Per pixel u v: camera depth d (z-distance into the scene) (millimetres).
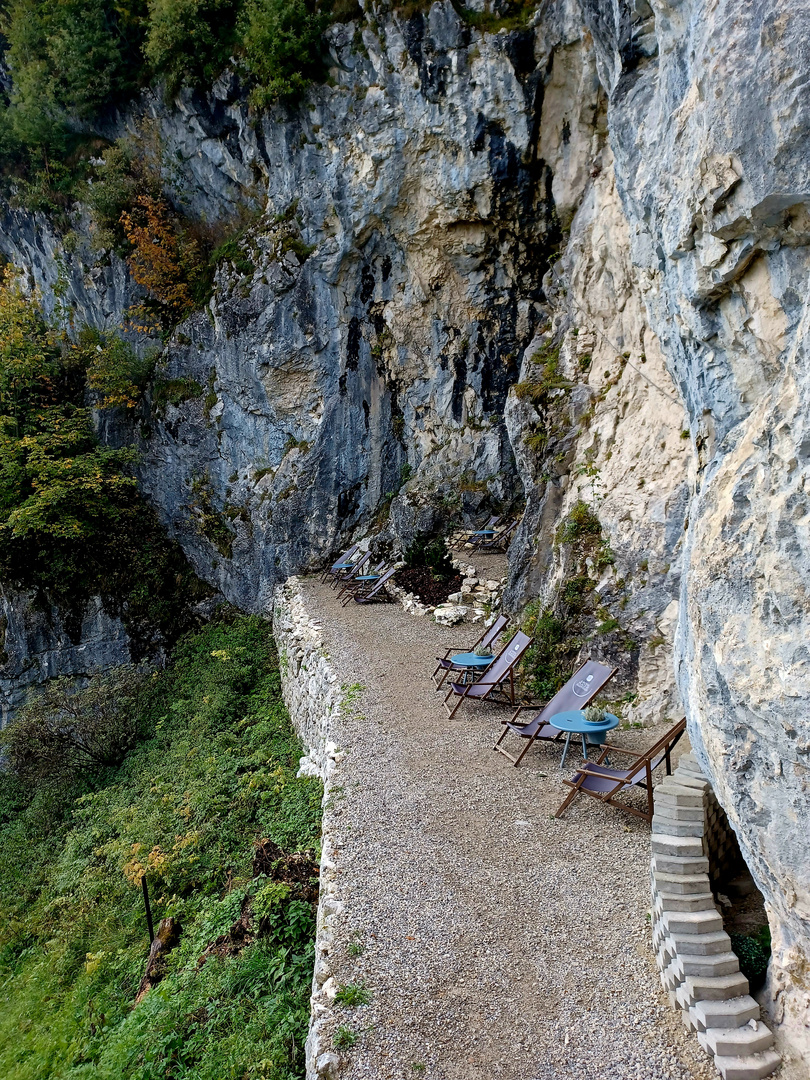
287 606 13234
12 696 14570
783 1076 2803
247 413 15352
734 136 3164
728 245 3523
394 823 5152
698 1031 3016
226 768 9086
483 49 11133
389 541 14625
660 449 7637
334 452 14844
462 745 6629
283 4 12164
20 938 8133
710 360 4027
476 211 12492
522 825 5066
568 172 11734
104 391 16422
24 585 14859
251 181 14617
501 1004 3342
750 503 2951
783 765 2691
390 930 3920
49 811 10812
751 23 3035
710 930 3305
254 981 4457
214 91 14055
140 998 5434
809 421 2588
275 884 5062
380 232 13477
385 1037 3172
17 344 16375
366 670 9000
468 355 14172
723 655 3002
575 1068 2965
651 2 4453
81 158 16969
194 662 14125
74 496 15203
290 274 13867
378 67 12039
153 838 7621
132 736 11945
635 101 5629
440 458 14773
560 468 8875
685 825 3822
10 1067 5750
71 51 15203
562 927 3891
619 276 8781
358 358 14633
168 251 15805
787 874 2744
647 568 7227
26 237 18922
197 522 15953
